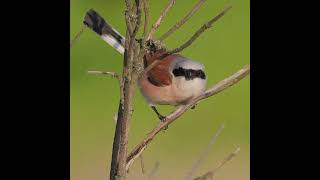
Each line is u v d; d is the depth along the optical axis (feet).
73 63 54.13
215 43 54.70
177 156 45.91
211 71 53.98
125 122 17.25
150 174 18.52
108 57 54.60
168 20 53.93
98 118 51.60
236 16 55.57
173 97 24.52
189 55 53.93
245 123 50.52
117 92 53.26
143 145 18.70
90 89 53.26
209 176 18.33
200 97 19.53
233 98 51.60
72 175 42.34
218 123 50.42
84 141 47.91
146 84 24.52
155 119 48.73
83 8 56.70
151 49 23.08
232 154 18.48
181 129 49.42
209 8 55.31
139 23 16.76
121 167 17.44
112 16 56.13
